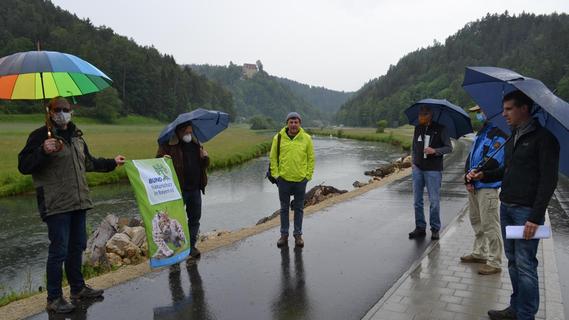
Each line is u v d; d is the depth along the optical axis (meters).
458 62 160.88
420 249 6.71
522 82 3.59
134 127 93.50
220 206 16.88
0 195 18.84
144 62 125.56
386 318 4.33
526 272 3.77
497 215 5.51
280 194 6.95
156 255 5.34
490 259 5.53
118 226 10.28
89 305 4.76
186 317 4.47
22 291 8.15
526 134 3.77
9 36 107.62
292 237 7.56
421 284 5.20
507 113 3.81
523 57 127.69
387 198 11.38
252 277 5.58
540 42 134.75
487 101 4.57
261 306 4.71
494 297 4.79
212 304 4.78
